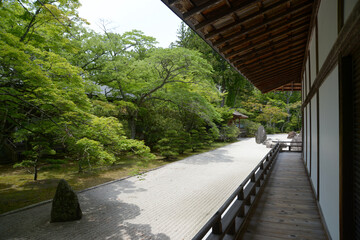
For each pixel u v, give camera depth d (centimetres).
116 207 542
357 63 182
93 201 586
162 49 1097
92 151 565
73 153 846
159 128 1488
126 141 617
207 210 519
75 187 725
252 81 718
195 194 635
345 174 202
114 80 1172
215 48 341
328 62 271
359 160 184
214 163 1105
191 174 877
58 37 689
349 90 199
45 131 646
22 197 626
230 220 269
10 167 1022
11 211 517
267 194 494
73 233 417
